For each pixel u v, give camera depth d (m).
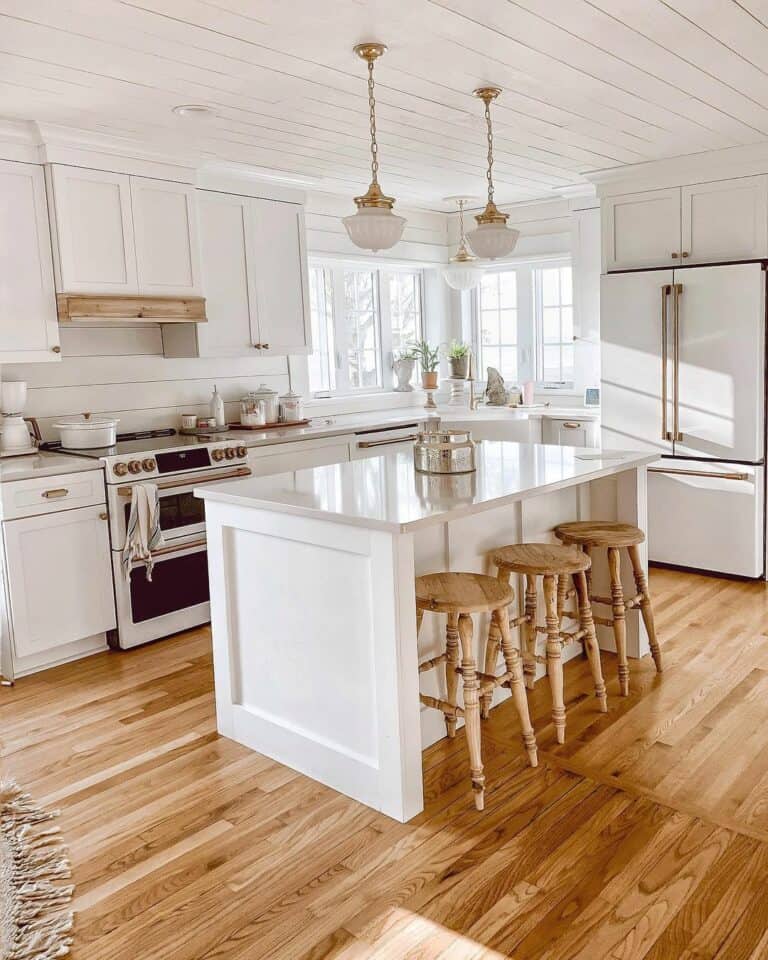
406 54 2.85
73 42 2.64
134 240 4.08
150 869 2.22
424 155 4.41
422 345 6.46
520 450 3.61
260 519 2.69
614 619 3.20
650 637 3.40
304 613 2.62
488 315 6.54
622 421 5.00
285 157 4.33
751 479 4.56
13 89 3.10
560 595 3.03
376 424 5.30
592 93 3.37
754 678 3.31
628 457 3.34
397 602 2.31
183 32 2.59
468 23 2.59
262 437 4.56
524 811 2.43
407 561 2.33
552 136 4.07
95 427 4.04
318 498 2.61
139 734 3.03
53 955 1.90
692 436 4.73
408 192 5.51
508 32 2.68
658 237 4.83
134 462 3.86
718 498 4.70
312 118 3.62
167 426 4.80
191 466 4.11
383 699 2.39
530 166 4.77
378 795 2.46
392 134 3.93
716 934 1.88
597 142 4.20
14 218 3.67
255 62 2.88
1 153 3.61
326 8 2.44
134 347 4.61
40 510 3.58
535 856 2.20
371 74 2.82
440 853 2.23
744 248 4.52
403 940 1.91
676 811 2.39
